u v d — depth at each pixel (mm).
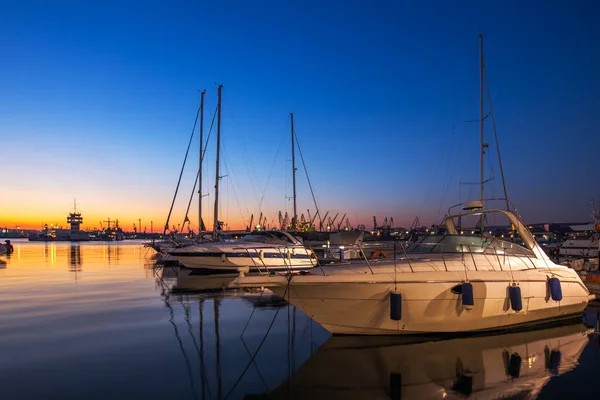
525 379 6703
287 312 11992
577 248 22859
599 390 6246
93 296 15078
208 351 8109
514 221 10664
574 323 10391
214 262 22750
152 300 14164
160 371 6965
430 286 8609
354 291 8484
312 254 23172
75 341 8781
